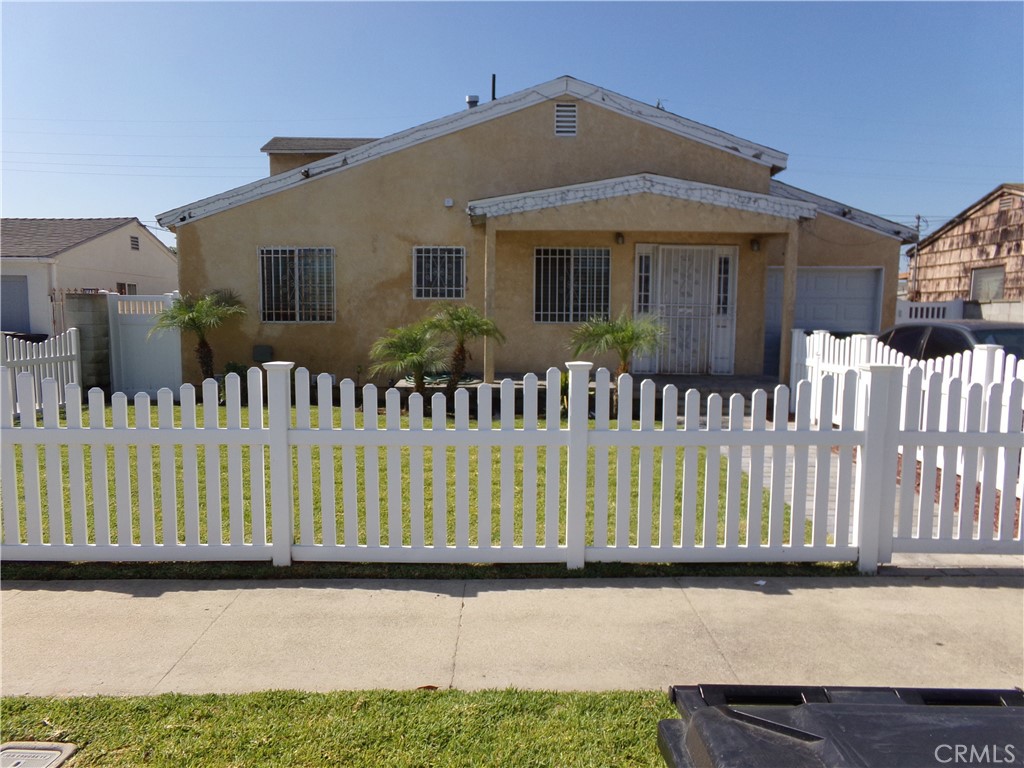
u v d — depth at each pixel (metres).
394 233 13.12
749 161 13.17
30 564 4.72
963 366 6.93
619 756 2.84
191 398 4.59
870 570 4.76
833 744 1.80
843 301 14.41
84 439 4.63
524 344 13.29
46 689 3.28
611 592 4.39
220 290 13.21
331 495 4.71
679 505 6.42
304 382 4.62
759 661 3.58
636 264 13.29
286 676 3.41
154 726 2.99
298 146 20.11
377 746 2.88
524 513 4.70
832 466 8.08
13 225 22.06
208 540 4.73
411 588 4.42
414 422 4.62
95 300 12.59
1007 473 4.78
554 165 13.07
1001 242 17.05
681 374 13.47
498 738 2.93
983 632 3.91
